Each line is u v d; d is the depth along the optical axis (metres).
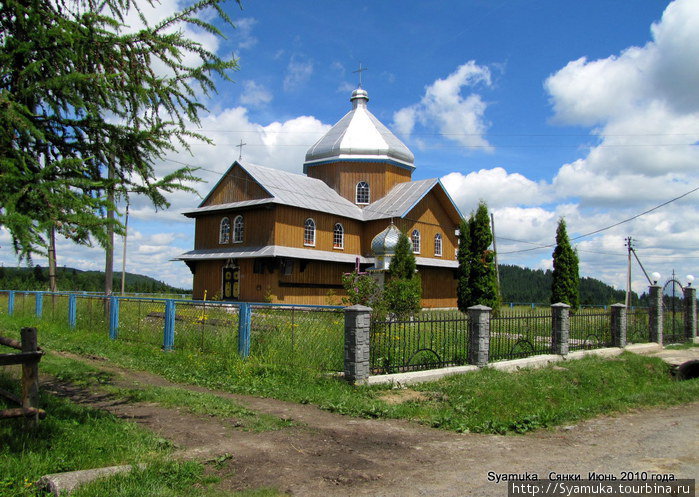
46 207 4.73
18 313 21.12
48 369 10.59
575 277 28.64
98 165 6.02
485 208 27.08
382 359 11.12
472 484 5.30
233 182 31.33
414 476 5.54
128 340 14.95
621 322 16.53
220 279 30.98
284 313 11.87
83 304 17.55
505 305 41.53
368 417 8.11
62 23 5.19
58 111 5.39
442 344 12.84
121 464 5.50
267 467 5.70
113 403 8.31
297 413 8.24
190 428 7.07
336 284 31.67
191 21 5.77
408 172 38.25
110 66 5.66
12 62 5.08
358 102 39.03
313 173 37.84
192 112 6.13
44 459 5.43
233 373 10.79
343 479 5.39
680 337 19.92
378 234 32.09
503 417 8.80
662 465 5.91
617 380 12.91
